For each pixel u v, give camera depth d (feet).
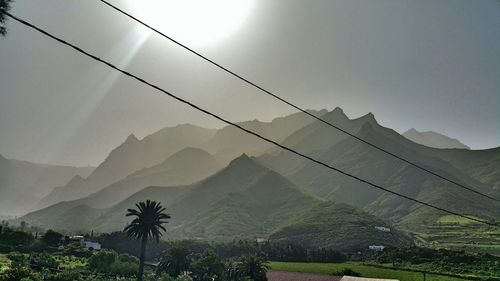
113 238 603.26
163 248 608.19
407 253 635.66
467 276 467.93
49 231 587.68
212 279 399.85
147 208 368.89
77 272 340.59
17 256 380.58
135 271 390.21
